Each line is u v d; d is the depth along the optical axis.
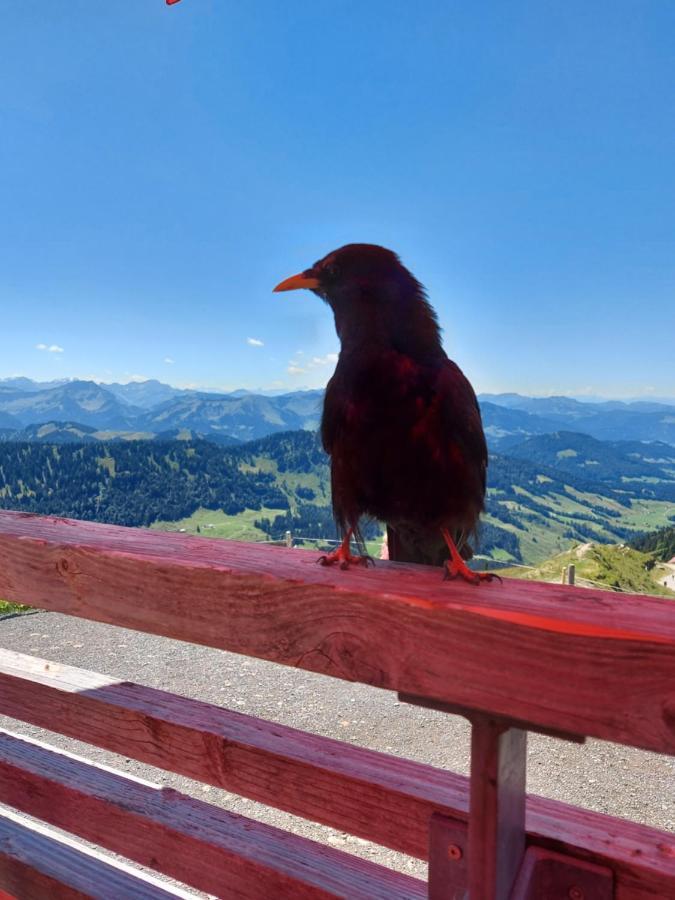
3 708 0.33
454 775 0.23
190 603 0.21
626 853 0.18
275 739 0.26
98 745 0.30
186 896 0.28
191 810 0.28
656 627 0.15
